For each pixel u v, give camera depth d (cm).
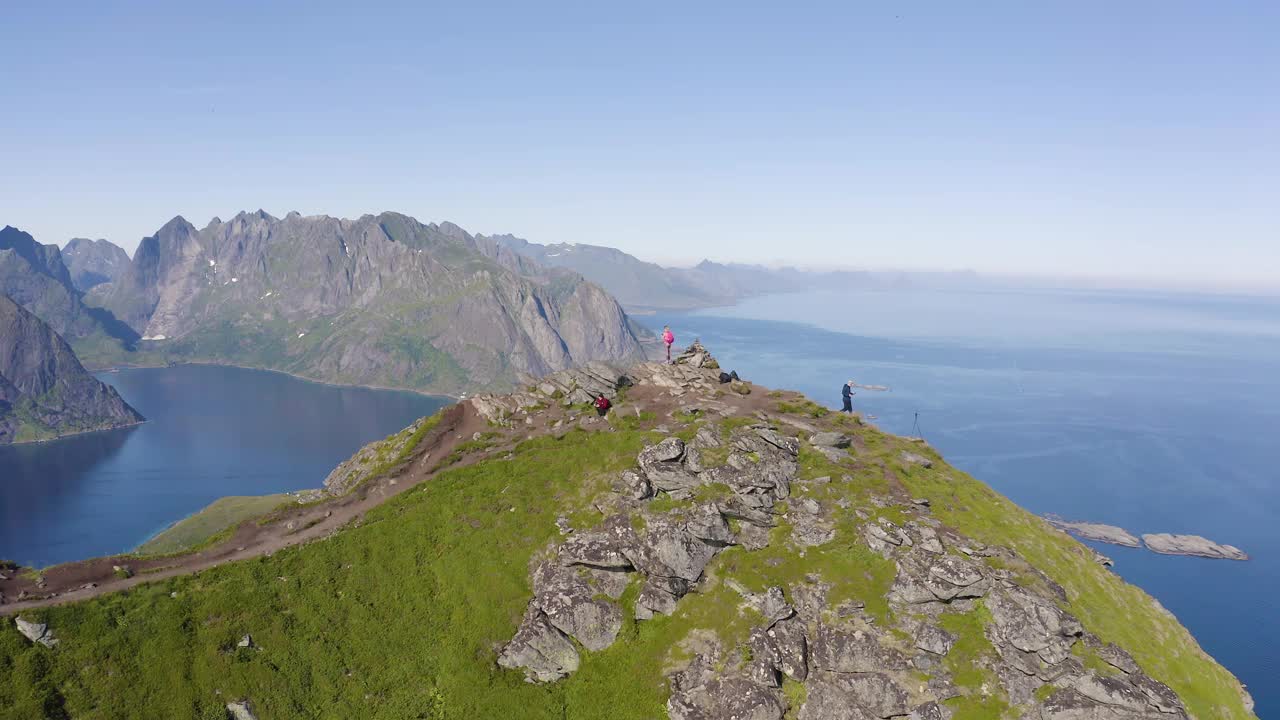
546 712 5269
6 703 4541
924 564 5481
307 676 5306
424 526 6562
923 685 4956
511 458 7450
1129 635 5425
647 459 6681
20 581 5541
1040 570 5709
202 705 4941
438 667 5525
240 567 5975
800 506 6188
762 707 4959
